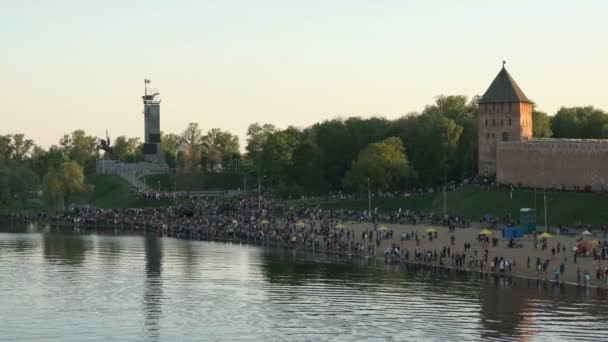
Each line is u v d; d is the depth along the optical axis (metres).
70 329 117.06
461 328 114.81
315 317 122.75
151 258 188.00
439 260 174.25
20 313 126.75
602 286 143.50
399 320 119.94
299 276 159.12
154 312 127.25
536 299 132.62
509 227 199.12
